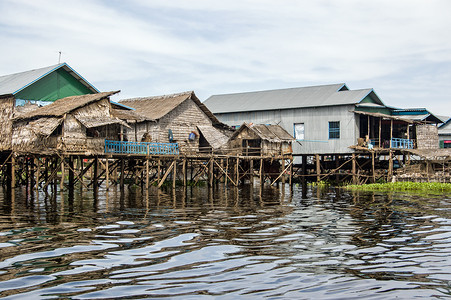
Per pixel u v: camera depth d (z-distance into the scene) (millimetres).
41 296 10391
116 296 10391
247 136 45844
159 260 13422
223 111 54438
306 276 11977
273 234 17484
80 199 30312
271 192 37188
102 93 38375
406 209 25297
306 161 53438
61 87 44188
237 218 21734
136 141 40688
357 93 48312
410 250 14930
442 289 11078
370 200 30344
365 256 14102
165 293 10594
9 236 16922
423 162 46438
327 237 16969
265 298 10344
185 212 23875
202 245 15430
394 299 10406
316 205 27422
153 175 49438
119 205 26922
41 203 27781
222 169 41625
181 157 39594
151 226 19266
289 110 50250
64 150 33250
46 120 34094
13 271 12289
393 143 46656
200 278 11719
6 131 39281
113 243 15688
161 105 47219
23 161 43031
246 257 13836
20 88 40125
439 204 27750
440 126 65312
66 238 16562
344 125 46531
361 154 46406
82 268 12562
